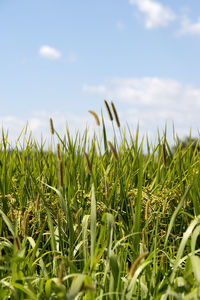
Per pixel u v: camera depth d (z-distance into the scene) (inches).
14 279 37.1
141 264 39.2
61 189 49.6
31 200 54.0
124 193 49.7
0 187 54.1
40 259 43.9
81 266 43.4
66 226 50.4
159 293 38.1
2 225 51.2
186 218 51.8
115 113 44.3
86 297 36.2
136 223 42.4
